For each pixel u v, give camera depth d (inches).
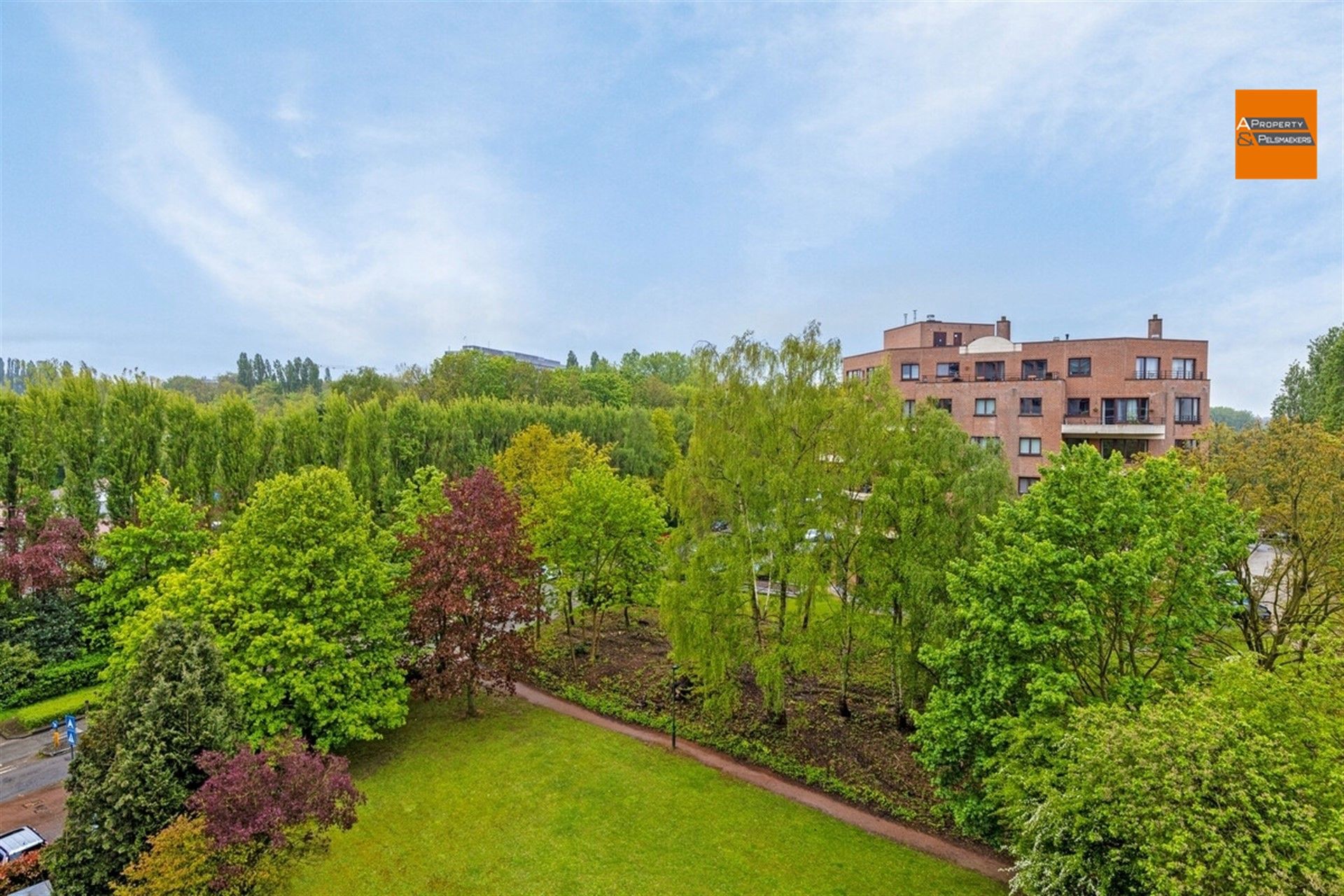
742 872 682.2
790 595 1070.4
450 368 3154.5
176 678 614.5
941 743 661.3
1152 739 426.0
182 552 1136.8
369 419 1802.4
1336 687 485.1
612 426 2652.6
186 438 1429.6
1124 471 682.8
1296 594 756.6
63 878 552.7
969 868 692.7
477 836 738.2
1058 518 614.5
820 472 887.1
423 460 1950.1
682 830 756.0
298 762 595.8
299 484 893.8
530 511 1369.3
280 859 563.8
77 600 1184.2
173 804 573.0
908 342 2253.9
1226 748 416.8
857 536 895.1
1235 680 498.9
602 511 1235.2
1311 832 374.0
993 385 1612.9
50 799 826.2
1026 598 611.2
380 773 869.2
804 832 754.2
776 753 917.2
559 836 738.8
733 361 914.7
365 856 699.4
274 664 848.9
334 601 863.1
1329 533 731.4
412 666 1047.6
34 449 1216.2
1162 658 611.2
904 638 850.8
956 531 802.2
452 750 937.5
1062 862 480.1
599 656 1291.8
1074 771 490.3
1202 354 1610.5
